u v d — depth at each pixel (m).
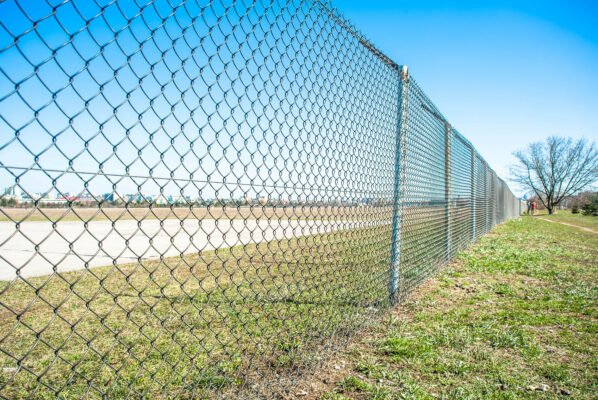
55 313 1.57
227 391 2.64
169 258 8.45
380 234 4.44
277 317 4.07
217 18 2.04
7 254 9.36
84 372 2.99
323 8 3.04
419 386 2.92
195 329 3.95
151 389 2.70
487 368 3.28
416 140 5.31
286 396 2.69
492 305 5.24
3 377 2.90
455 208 9.20
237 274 6.82
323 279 5.59
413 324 4.31
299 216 2.92
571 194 60.53
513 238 15.16
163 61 1.74
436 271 7.16
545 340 4.00
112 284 5.99
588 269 8.27
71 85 1.38
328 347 3.38
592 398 2.84
